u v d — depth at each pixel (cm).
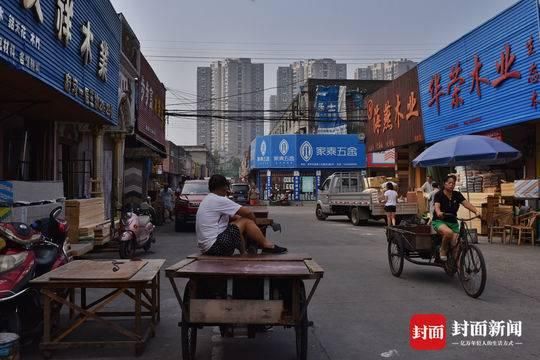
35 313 519
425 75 2064
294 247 1312
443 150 1225
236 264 461
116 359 483
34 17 749
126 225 1104
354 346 519
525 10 1428
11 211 695
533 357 484
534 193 1322
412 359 480
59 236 621
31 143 1277
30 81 788
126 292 582
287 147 4353
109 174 1886
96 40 1127
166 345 523
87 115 1172
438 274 916
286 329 591
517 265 991
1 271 469
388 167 4244
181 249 1290
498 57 1562
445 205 807
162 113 2758
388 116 2483
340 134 4394
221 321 427
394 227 919
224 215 543
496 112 1577
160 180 3306
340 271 946
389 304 688
